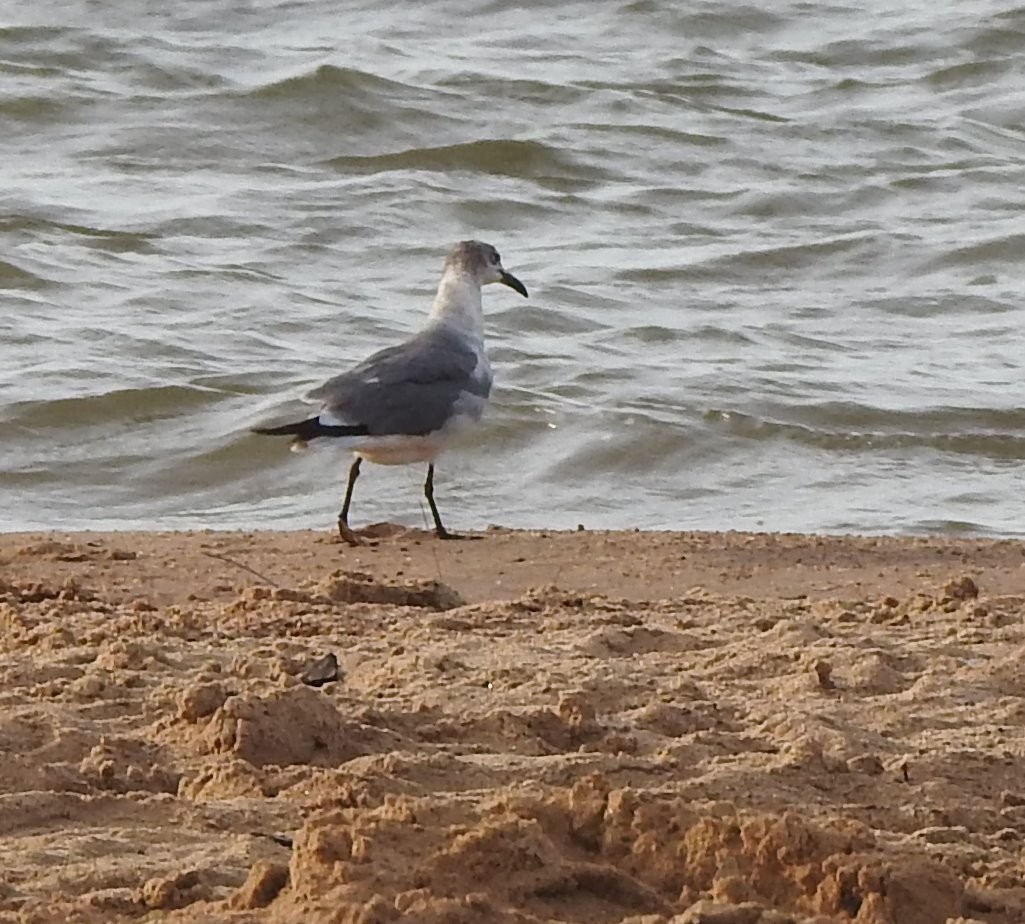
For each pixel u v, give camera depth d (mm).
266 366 20062
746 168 31172
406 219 27516
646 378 19859
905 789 7551
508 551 13102
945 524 15820
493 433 17922
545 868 5863
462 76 34125
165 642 9391
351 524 15828
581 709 8227
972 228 27828
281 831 6750
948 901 6004
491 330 22031
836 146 32531
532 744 7934
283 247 25703
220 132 31328
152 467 17297
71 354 20188
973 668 9430
